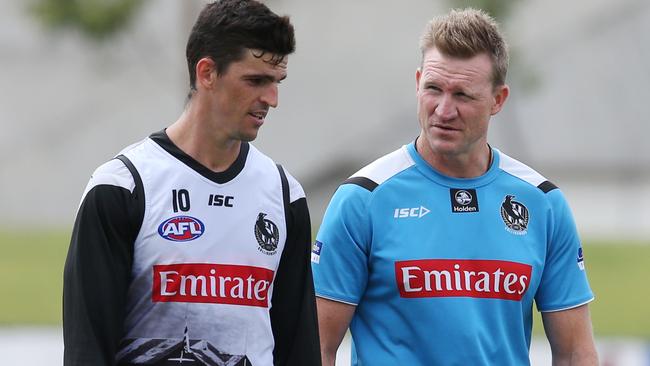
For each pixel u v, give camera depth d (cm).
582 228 10019
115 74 10931
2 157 11212
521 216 1495
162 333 1278
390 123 10725
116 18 7738
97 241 1252
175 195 1287
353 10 10906
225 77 1257
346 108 10769
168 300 1273
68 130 11219
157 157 1299
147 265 1272
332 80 10838
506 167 1519
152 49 10125
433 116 1435
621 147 10600
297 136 10719
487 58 1432
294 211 1354
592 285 6231
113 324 1255
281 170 1368
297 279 1358
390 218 1475
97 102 11169
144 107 11038
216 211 1298
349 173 10631
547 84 10694
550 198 1516
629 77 10719
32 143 11238
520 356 1483
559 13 10794
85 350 1239
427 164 1496
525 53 9344
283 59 1267
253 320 1304
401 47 10844
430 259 1458
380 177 1493
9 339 2480
